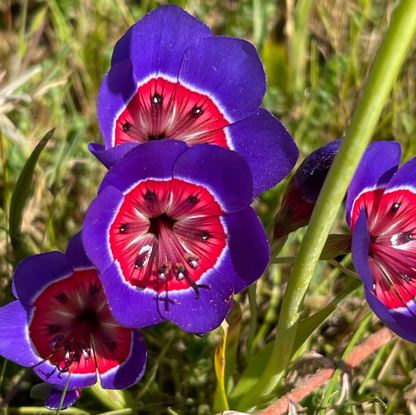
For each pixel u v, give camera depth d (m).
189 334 0.16
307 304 0.17
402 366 0.17
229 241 0.12
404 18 0.09
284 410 0.13
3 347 0.12
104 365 0.12
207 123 0.13
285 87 0.22
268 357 0.14
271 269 0.18
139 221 0.12
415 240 0.14
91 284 0.12
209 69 0.13
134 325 0.11
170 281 0.12
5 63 0.22
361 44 0.24
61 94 0.21
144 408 0.15
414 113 0.23
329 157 0.13
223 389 0.13
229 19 0.24
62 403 0.12
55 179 0.18
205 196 0.12
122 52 0.12
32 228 0.18
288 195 0.13
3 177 0.17
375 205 0.13
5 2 0.24
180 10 0.12
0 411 0.14
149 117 0.13
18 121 0.20
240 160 0.11
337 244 0.12
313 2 0.25
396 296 0.13
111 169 0.11
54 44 0.23
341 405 0.14
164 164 0.11
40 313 0.12
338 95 0.22
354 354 0.14
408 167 0.13
